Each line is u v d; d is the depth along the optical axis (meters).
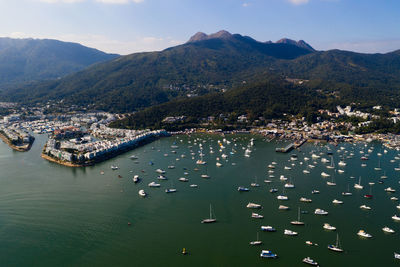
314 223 183.50
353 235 170.25
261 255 152.38
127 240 171.12
